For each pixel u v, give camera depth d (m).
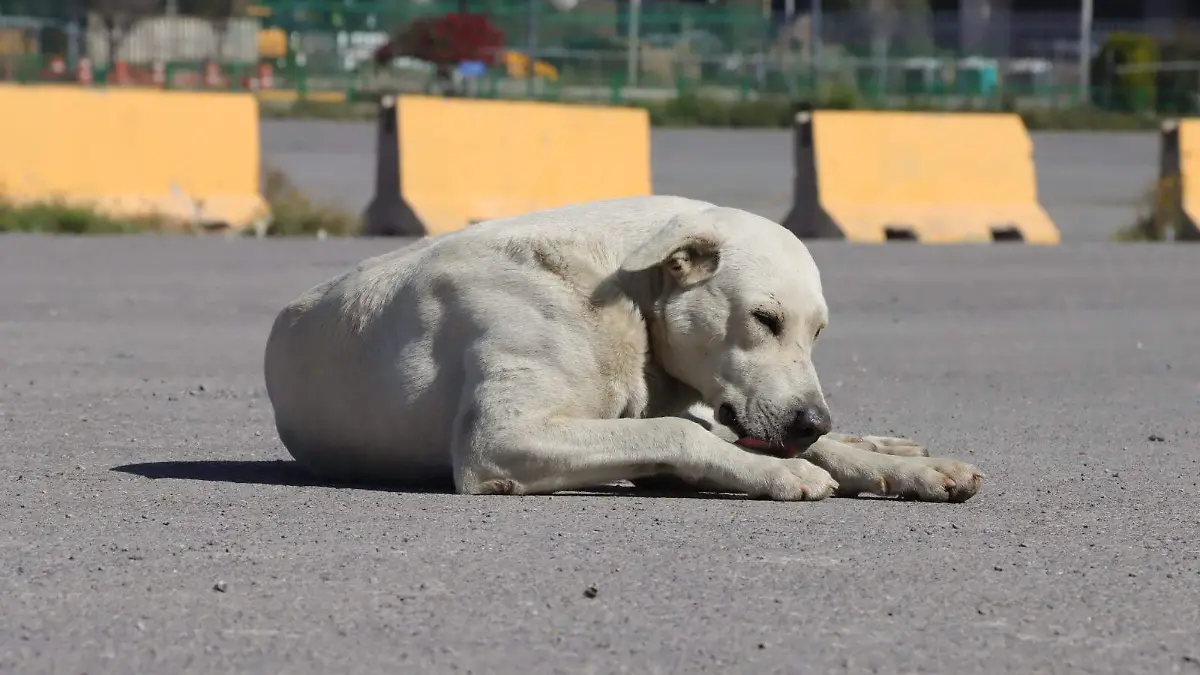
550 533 8.02
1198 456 11.33
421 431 9.49
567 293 9.12
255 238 27.55
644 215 9.42
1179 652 6.16
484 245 9.46
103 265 23.17
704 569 7.27
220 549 7.68
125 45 78.38
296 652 6.03
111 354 15.95
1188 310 21.03
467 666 5.88
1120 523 8.70
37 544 7.82
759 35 83.38
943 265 25.58
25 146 27.95
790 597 6.82
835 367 16.14
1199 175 31.33
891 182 30.73
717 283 8.96
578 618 6.47
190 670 5.84
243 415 12.88
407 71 75.00
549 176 29.77
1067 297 22.09
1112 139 62.94
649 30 83.62
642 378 9.21
